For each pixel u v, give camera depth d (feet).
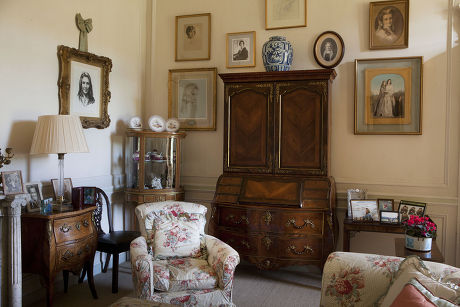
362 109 13.08
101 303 10.68
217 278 8.84
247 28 14.47
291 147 12.55
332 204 12.11
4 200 8.77
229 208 12.63
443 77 12.30
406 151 12.73
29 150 10.56
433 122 12.43
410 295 4.89
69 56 11.61
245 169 13.05
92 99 12.69
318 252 11.67
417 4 12.51
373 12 12.89
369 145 13.09
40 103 10.87
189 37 15.21
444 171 12.34
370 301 6.11
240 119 13.12
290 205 11.90
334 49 13.26
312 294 11.36
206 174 15.07
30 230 9.63
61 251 9.72
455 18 12.13
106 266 13.17
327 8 13.44
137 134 13.56
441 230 12.34
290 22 13.85
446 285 5.23
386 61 12.82
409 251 9.27
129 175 13.93
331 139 13.39
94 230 11.00
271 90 12.74
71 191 11.34
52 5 11.22
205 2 15.02
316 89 12.26
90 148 12.89
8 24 9.92
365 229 11.36
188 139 15.29
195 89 15.12
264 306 10.50
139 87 15.40
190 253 9.84
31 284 10.68
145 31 15.70
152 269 8.30
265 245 12.06
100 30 13.17
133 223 15.03
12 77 10.05
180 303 8.32
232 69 14.70
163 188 13.88
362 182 13.11
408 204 11.66
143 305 6.49
